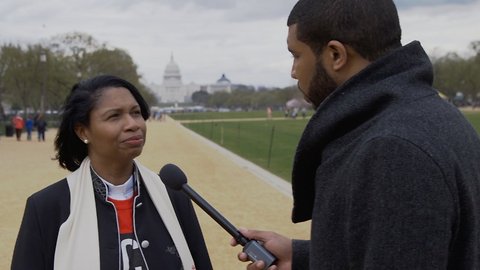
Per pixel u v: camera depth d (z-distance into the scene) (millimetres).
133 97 2699
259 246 2387
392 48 1829
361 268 1591
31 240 2539
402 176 1504
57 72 53594
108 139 2600
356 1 1786
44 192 2654
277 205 11602
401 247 1476
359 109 1735
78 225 2557
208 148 28781
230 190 13742
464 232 1617
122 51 74312
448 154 1562
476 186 1685
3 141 35406
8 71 50375
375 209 1538
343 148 1756
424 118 1622
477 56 77812
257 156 24000
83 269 2488
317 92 1948
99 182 2682
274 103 157750
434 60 84250
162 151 26531
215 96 167375
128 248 2602
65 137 2793
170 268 2654
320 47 1874
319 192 1785
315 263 1729
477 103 98500
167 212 2746
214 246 8039
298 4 1938
